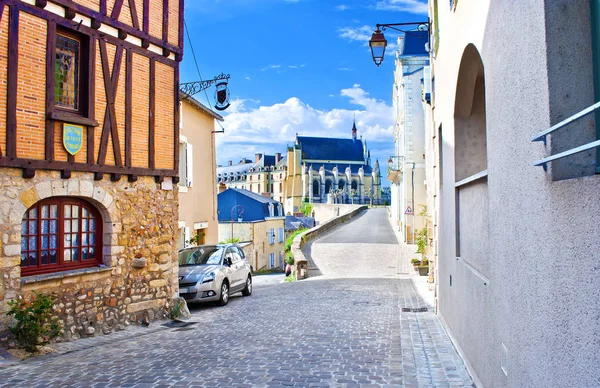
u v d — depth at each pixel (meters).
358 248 34.12
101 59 9.98
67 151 9.27
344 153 163.38
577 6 3.22
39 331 8.17
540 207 3.42
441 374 6.44
